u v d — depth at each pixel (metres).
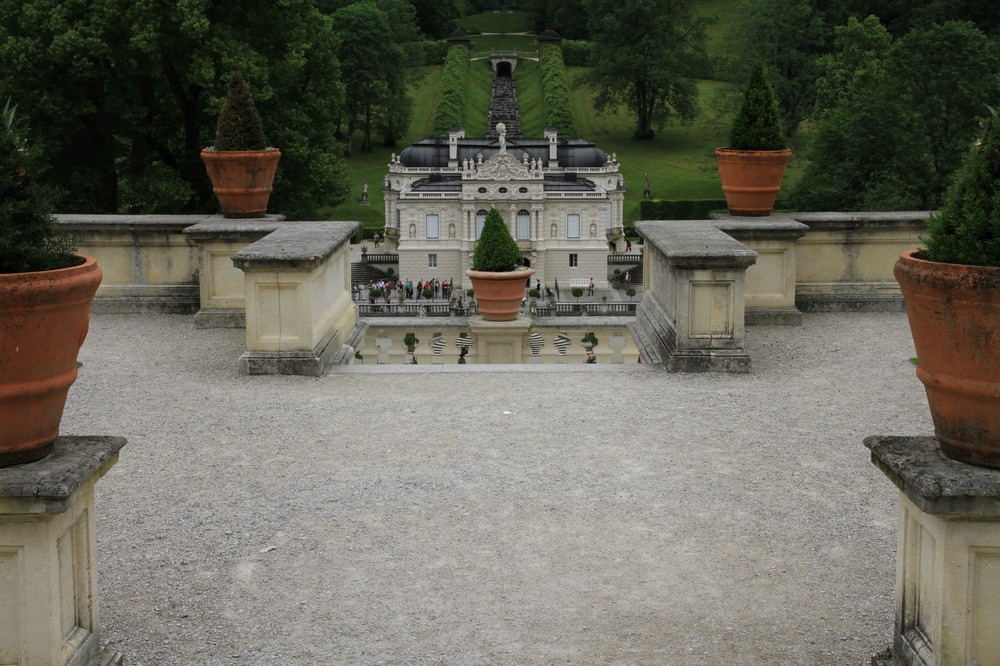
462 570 7.85
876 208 55.56
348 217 120.69
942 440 6.00
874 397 12.58
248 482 9.68
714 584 7.63
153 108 42.09
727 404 12.26
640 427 11.32
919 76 57.81
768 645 6.80
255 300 13.77
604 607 7.30
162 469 10.04
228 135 17.95
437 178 113.25
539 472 9.91
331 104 47.50
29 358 5.75
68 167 40.25
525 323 19.06
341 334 15.66
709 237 15.15
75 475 5.80
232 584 7.63
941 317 5.70
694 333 13.93
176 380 13.52
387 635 6.92
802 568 7.88
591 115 158.75
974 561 5.67
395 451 10.54
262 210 18.44
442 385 13.19
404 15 166.75
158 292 18.27
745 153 17.52
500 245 19.28
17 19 37.94
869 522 8.71
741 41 109.06
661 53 139.62
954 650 5.74
